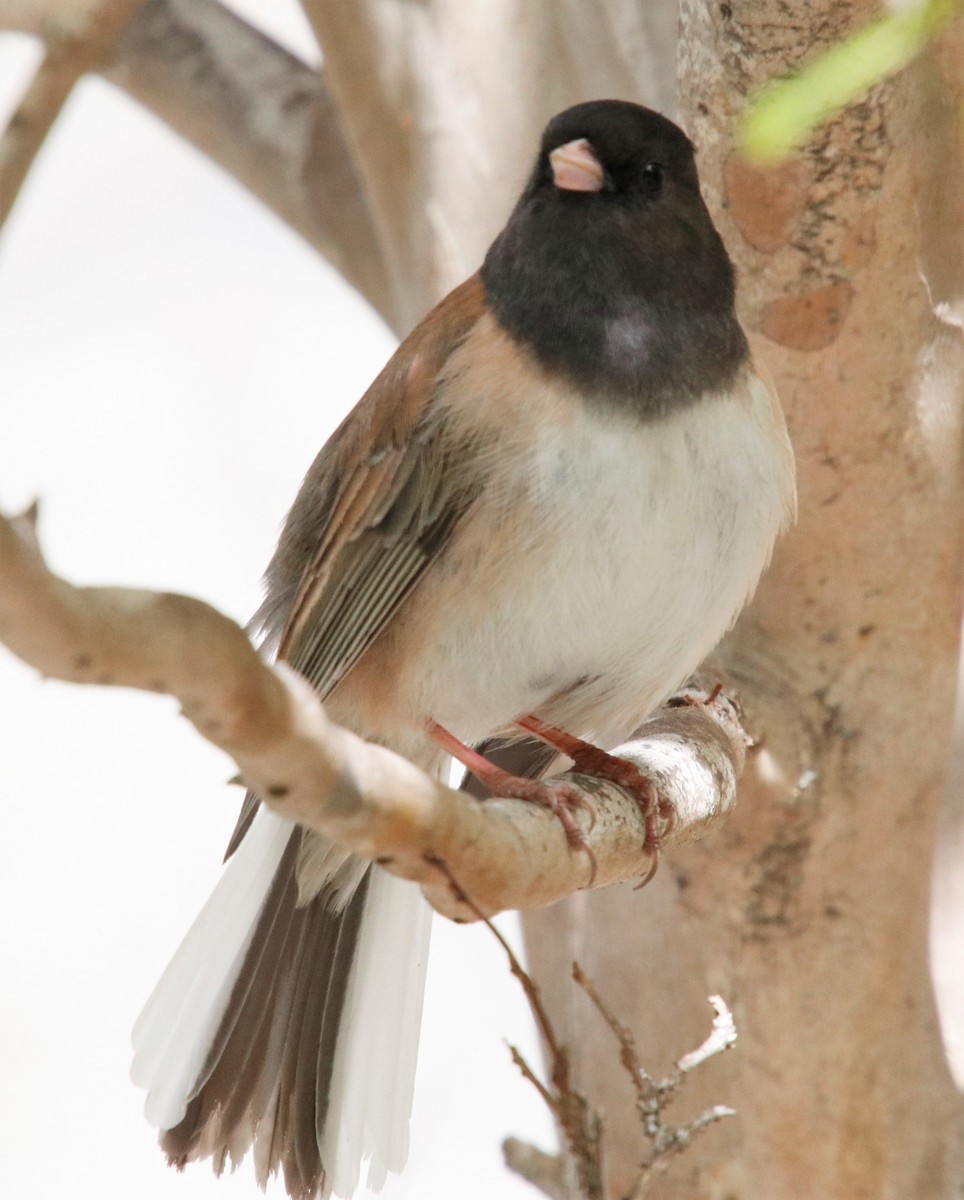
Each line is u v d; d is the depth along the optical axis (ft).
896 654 28.91
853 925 29.58
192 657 14.84
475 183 33.42
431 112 33.40
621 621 24.40
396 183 34.06
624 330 23.91
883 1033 30.19
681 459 23.75
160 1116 25.02
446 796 18.35
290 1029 25.57
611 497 23.56
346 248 38.22
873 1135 30.37
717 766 25.43
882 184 26.45
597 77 33.83
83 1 13.70
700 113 27.02
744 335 25.31
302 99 39.32
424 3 33.40
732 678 28.78
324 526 26.81
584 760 24.57
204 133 39.83
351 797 17.08
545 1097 19.62
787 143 16.81
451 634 24.70
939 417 27.99
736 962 29.73
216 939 25.68
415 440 24.75
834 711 29.01
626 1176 30.14
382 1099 25.44
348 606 25.29
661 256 24.20
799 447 28.07
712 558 24.27
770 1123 30.22
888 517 28.27
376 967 26.02
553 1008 32.14
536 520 23.75
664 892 29.94
